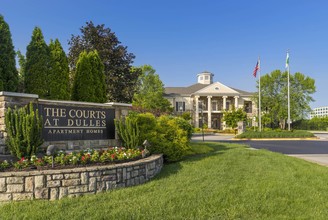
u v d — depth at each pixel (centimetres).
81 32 2377
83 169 582
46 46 1255
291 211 509
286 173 808
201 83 5812
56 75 1253
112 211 476
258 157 1122
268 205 532
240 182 691
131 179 668
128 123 920
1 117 689
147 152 855
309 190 637
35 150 674
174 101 5125
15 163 601
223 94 4975
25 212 470
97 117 929
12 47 1170
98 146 923
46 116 780
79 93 1291
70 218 446
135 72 2527
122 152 794
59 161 644
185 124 1251
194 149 1238
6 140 671
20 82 1411
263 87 5091
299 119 5500
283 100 5016
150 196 566
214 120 5234
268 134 2923
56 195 554
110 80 2297
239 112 4084
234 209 508
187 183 668
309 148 1841
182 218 461
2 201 529
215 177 737
